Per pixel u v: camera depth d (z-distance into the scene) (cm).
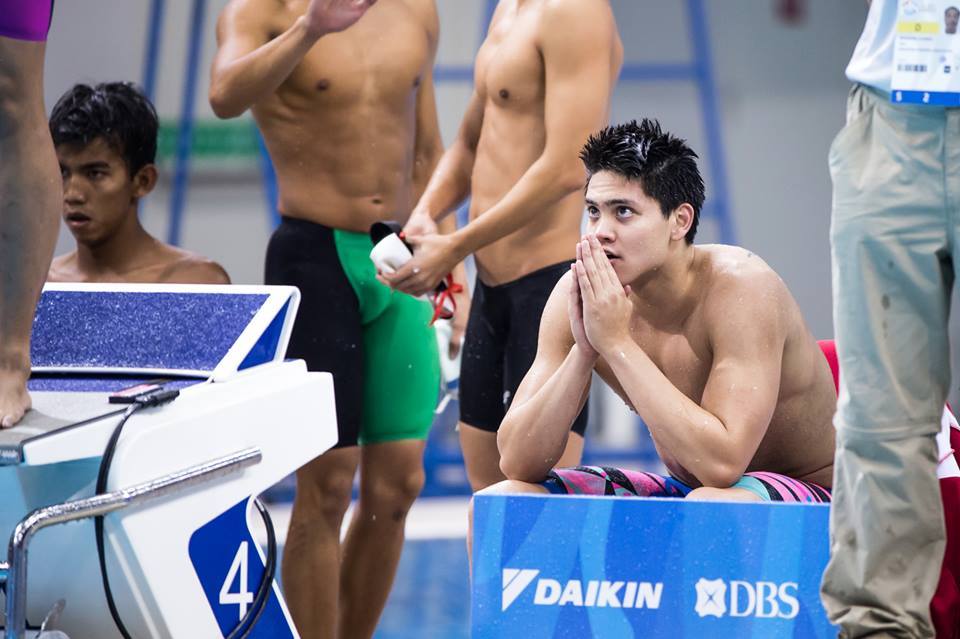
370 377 1388
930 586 800
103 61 2939
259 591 936
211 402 901
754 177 3247
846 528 807
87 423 814
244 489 922
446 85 2998
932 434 802
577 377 977
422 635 1579
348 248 1362
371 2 1256
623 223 965
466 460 1385
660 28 3200
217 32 1388
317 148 1359
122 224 1350
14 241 827
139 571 827
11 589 738
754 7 3228
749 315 966
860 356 797
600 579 852
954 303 3005
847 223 801
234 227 3006
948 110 773
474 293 1370
